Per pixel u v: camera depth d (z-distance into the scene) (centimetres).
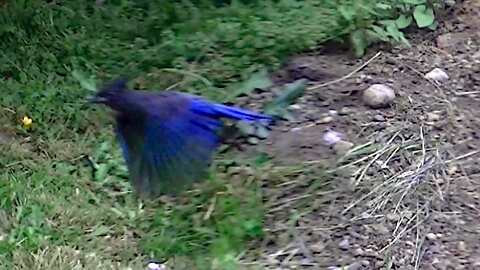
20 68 532
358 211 432
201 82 513
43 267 403
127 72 524
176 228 429
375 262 406
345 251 412
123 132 308
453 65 534
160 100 310
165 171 305
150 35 555
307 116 491
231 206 430
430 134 478
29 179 458
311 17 550
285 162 458
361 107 497
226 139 471
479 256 406
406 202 436
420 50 545
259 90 508
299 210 432
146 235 428
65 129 494
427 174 451
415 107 496
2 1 571
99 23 562
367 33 544
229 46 534
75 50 542
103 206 446
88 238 427
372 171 453
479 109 500
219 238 418
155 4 576
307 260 409
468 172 455
